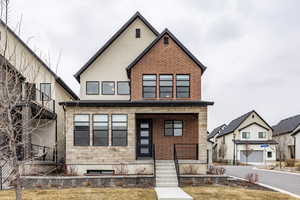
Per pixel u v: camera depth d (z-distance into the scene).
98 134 16.53
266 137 45.25
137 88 17.97
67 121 16.42
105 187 13.55
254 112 46.62
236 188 13.59
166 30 18.44
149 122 19.05
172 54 18.38
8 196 11.12
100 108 16.66
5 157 8.24
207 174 15.96
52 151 20.17
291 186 15.18
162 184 13.87
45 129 20.41
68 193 12.01
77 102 16.25
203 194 11.94
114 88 20.98
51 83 20.42
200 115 16.64
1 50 9.05
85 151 16.22
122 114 16.67
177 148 18.58
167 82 18.20
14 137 7.74
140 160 16.36
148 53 18.36
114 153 16.25
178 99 18.05
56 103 20.78
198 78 18.19
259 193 12.46
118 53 21.36
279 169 27.02
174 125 18.94
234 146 43.72
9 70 8.48
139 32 21.62
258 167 31.12
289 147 45.75
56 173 16.09
